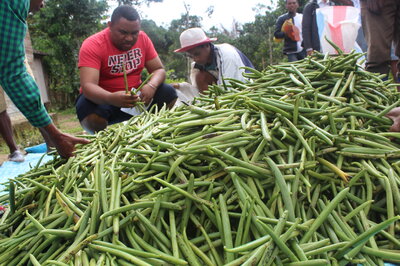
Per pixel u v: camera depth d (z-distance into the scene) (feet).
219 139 4.13
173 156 4.12
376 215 4.12
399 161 4.20
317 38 11.87
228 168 3.76
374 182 4.18
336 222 3.63
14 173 9.12
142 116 6.35
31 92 4.56
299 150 4.15
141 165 4.19
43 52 38.06
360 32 13.29
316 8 12.17
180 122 4.73
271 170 3.87
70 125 26.66
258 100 4.69
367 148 4.24
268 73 6.03
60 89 39.81
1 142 17.39
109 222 3.53
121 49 9.40
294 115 4.33
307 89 5.06
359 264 3.38
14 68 4.40
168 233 3.50
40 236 3.67
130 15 8.84
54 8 38.17
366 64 10.54
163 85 10.32
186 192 3.64
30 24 43.60
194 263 3.25
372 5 9.72
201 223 3.74
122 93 8.07
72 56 39.58
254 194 3.70
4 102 9.84
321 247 3.30
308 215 3.78
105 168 4.39
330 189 4.17
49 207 4.23
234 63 10.46
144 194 4.07
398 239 3.72
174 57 62.69
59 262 3.05
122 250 3.23
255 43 46.52
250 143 4.18
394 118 4.75
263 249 3.04
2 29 4.11
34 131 19.99
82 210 3.96
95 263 3.19
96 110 9.58
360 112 4.86
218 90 6.02
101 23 43.34
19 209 4.44
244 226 3.49
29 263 3.50
